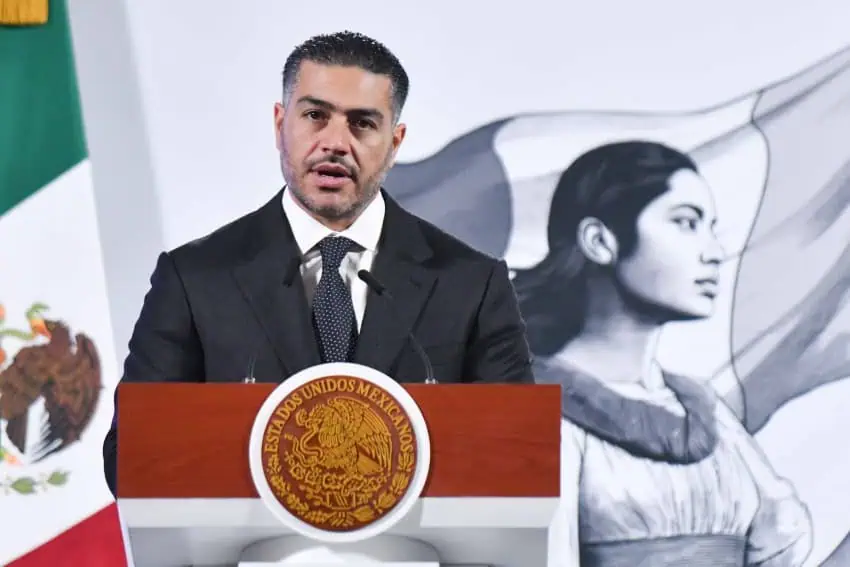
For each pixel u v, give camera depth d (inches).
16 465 390.9
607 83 413.1
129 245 400.5
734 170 411.5
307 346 287.6
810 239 410.0
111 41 406.6
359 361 286.8
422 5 413.7
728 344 406.9
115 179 402.0
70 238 398.3
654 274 408.5
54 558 390.0
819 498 402.0
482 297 310.0
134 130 404.2
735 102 413.1
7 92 400.5
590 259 408.5
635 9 415.8
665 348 406.6
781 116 412.8
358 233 322.0
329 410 199.2
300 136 329.1
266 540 204.2
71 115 400.8
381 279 305.0
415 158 408.8
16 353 393.4
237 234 315.9
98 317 397.1
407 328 293.4
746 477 402.6
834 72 414.3
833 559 400.5
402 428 199.8
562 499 401.4
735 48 415.2
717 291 408.2
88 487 392.8
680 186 410.9
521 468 201.5
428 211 406.9
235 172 405.4
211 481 197.9
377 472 198.2
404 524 201.0
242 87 408.2
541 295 407.2
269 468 196.4
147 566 207.9
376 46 337.7
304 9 411.8
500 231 408.5
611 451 402.9
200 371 300.0
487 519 201.2
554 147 411.2
